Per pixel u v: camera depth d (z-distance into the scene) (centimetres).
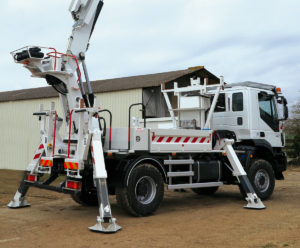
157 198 722
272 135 952
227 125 928
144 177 709
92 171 716
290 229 595
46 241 538
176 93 916
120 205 694
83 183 769
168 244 515
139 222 661
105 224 632
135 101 1653
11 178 1502
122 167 699
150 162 738
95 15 793
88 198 832
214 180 884
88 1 768
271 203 873
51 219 695
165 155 790
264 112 940
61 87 750
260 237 545
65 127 754
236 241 525
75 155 678
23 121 2008
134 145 703
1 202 889
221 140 866
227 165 879
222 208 812
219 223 649
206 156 865
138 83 1731
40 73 723
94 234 577
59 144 752
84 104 727
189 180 810
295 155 2219
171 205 860
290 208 801
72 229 611
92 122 679
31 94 2080
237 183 871
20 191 809
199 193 1048
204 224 641
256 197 805
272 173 933
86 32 774
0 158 2088
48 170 729
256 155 941
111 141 745
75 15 768
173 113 923
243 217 701
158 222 660
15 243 529
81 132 679
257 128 910
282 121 989
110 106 1730
